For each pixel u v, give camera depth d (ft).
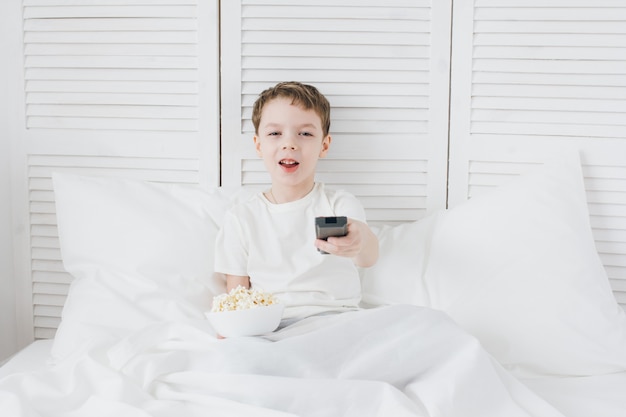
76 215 5.12
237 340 3.93
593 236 5.48
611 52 5.31
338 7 5.43
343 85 5.51
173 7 5.48
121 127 5.64
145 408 3.47
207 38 5.47
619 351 4.55
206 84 5.52
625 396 4.11
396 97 5.51
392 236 5.36
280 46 5.49
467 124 5.49
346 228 4.19
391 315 4.09
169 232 5.05
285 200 5.14
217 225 5.21
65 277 5.80
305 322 4.40
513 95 5.42
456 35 5.40
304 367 3.85
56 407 3.52
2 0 5.57
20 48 5.61
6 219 5.77
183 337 4.16
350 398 3.59
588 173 5.43
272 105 5.00
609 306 4.69
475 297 4.78
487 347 4.65
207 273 5.03
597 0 5.27
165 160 5.65
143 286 4.90
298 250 4.95
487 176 5.54
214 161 5.60
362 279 5.22
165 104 5.58
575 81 5.36
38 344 5.22
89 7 5.54
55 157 5.72
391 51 5.46
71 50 5.59
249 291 4.29
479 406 3.65
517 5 5.32
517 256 4.82
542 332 4.59
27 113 5.68
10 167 5.74
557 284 4.70
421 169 5.59
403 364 3.87
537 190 5.04
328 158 5.59
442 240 5.12
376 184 5.62
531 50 5.37
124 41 5.54
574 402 3.96
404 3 5.40
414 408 3.47
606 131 5.38
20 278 5.78
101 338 4.39
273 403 3.59
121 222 5.07
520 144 5.47
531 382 4.42
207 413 3.43
